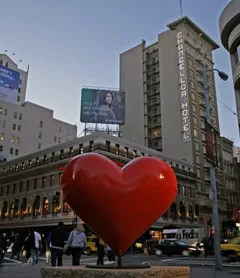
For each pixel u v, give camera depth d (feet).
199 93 225.35
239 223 162.61
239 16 95.35
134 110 244.63
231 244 71.46
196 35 245.04
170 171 13.25
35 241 57.47
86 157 12.63
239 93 100.22
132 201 12.25
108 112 175.11
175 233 126.00
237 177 239.09
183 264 60.80
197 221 188.96
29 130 265.95
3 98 225.15
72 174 12.35
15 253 72.13
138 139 234.17
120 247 12.68
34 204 166.50
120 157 153.28
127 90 255.29
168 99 226.17
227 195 223.92
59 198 153.48
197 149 208.13
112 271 10.93
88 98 175.32
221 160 225.97
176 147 210.79
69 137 298.15
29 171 176.35
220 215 208.54
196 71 230.48
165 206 13.03
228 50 109.50
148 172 12.58
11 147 250.57
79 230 30.89
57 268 11.99
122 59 269.44
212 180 55.77
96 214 12.35
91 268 12.07
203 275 41.70
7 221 179.01
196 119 216.13
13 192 184.75
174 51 233.14
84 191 12.09
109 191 12.09
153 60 250.98
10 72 231.71
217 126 234.58
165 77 233.14
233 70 101.14
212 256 96.22
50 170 164.35
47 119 281.54
